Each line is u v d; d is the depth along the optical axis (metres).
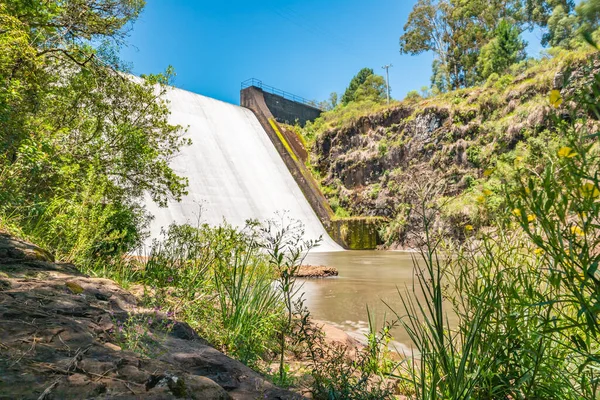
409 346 5.30
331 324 7.09
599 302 1.37
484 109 30.95
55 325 1.84
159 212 24.02
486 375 1.87
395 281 13.09
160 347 2.13
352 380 2.83
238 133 37.56
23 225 5.43
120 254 6.03
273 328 3.96
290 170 38.03
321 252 27.94
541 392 1.88
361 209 35.50
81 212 5.82
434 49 56.47
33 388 1.29
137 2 8.88
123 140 8.70
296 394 2.01
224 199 29.45
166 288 4.36
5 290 2.37
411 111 35.84
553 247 1.45
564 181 1.45
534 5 46.34
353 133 39.09
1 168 5.12
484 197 2.10
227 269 4.62
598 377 1.73
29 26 6.56
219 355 2.28
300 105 48.72
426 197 2.34
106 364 1.57
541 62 30.70
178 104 34.75
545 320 1.72
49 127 6.15
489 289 1.99
